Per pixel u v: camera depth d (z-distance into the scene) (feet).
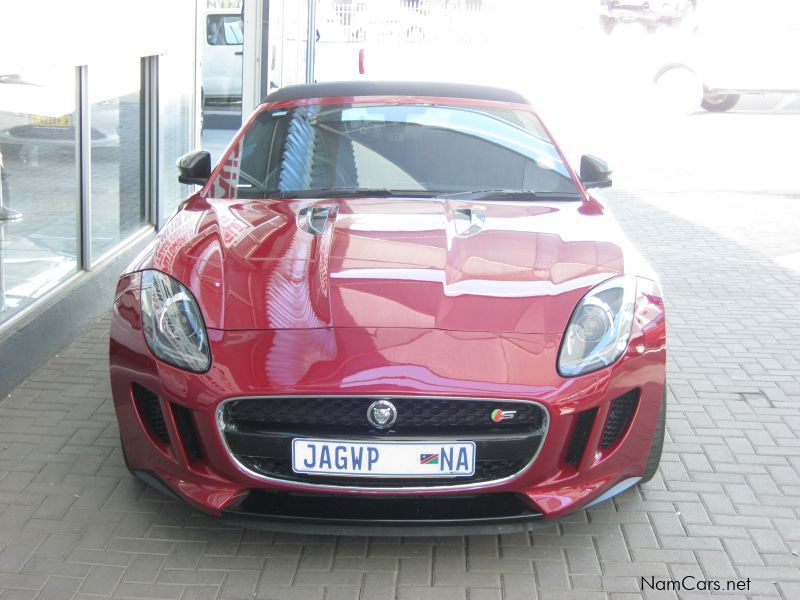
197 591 8.85
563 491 9.11
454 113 13.28
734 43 51.37
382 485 8.83
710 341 16.38
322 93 13.73
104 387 13.62
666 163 37.11
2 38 12.66
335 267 9.84
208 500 9.07
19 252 14.06
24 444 11.75
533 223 11.06
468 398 8.48
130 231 19.34
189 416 9.14
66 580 8.97
